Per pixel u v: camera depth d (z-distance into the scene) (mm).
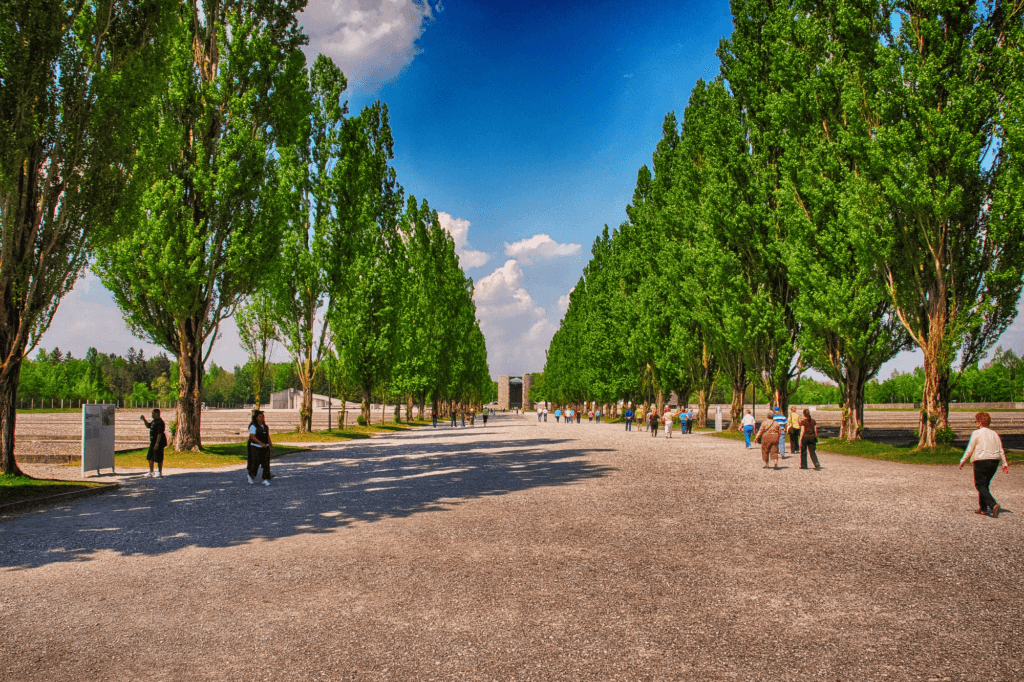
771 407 28000
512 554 6891
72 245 14289
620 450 22281
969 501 10312
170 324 21578
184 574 6316
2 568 6727
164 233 20078
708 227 29625
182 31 21156
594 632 4516
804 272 22453
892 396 121562
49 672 3963
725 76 31438
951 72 18469
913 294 19266
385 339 37531
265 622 4832
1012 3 17891
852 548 7059
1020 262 17469
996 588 5543
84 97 13906
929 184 17844
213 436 32656
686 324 37281
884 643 4289
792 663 3951
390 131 39062
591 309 59562
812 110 23062
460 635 4480
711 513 9383
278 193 22344
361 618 4879
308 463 19188
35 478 13969
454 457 20375
